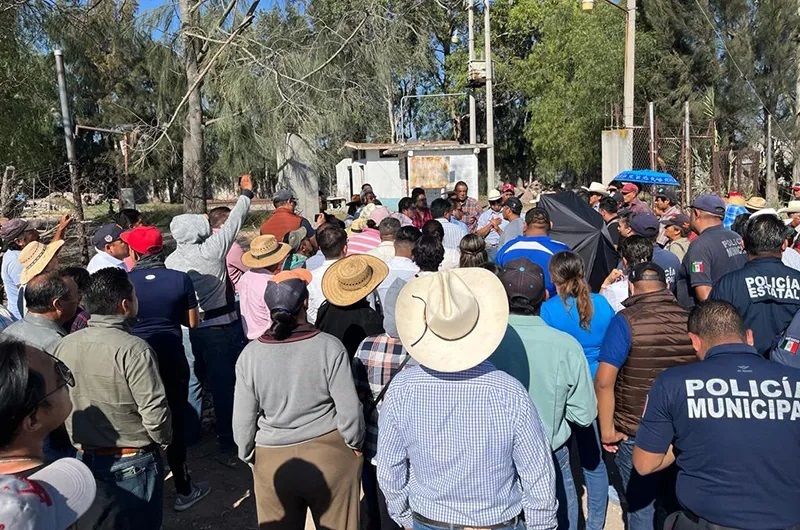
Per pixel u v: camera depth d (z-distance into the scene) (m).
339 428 2.93
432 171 14.68
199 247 4.94
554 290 4.47
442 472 2.23
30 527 1.35
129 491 2.97
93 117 23.22
